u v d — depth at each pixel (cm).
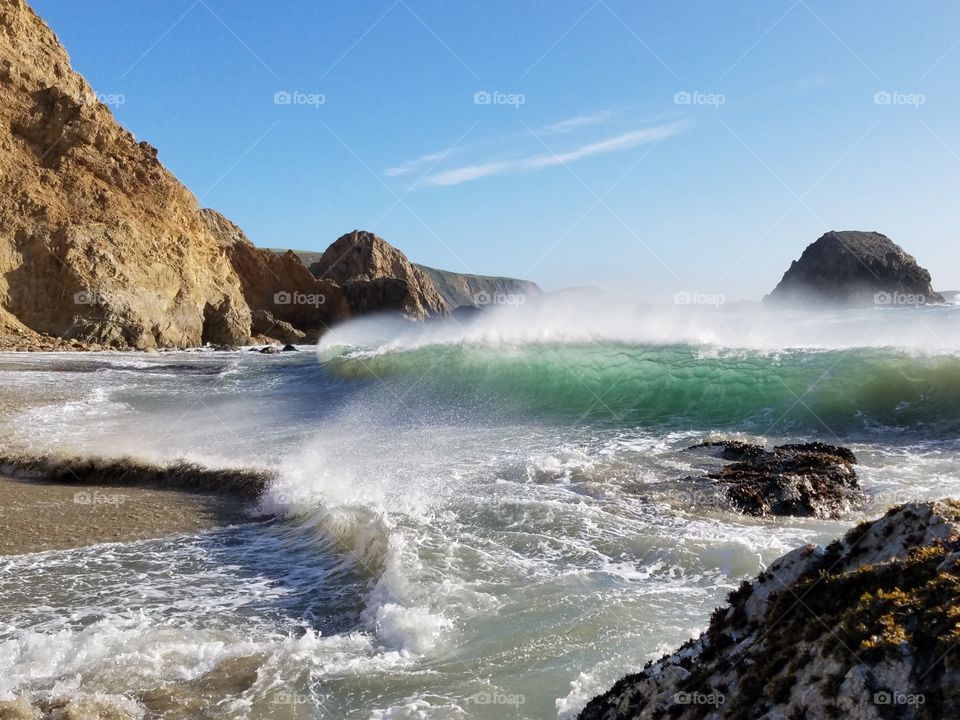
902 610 290
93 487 1162
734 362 1766
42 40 5425
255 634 589
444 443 1373
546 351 2041
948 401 1467
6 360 3159
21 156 4856
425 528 823
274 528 923
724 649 365
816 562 377
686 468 1073
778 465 1032
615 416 1616
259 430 1608
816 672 291
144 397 2152
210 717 463
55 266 4544
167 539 874
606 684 470
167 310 5153
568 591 639
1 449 1365
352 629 598
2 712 445
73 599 672
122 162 5391
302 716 462
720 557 701
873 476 1041
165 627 601
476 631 569
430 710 460
